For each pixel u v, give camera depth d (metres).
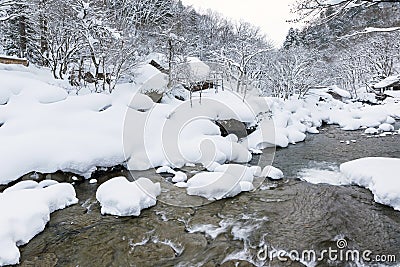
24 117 7.62
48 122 7.72
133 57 12.75
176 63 12.92
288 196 6.53
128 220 5.41
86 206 5.93
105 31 11.52
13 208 4.86
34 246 4.56
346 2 4.99
